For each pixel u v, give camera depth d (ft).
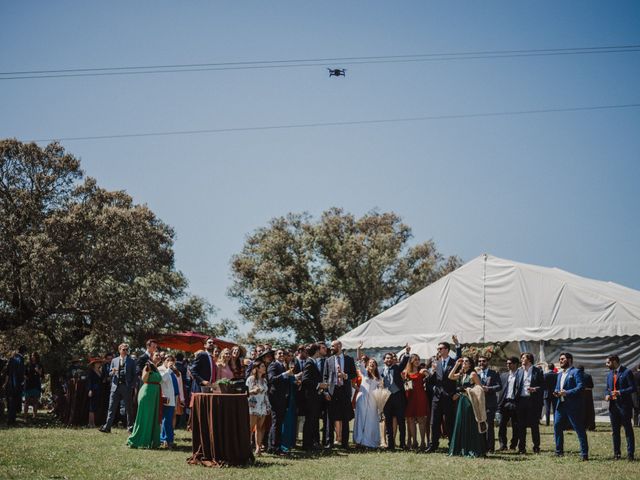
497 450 47.11
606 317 69.56
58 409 69.82
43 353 105.91
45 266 92.32
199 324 141.59
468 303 78.23
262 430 43.27
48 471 32.78
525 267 75.46
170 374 45.34
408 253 203.82
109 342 107.86
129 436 48.29
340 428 51.37
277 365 43.45
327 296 185.68
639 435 57.57
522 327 74.08
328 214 197.77
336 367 48.08
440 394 45.29
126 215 102.58
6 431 52.42
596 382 70.49
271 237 190.80
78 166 107.65
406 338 81.00
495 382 47.24
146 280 125.39
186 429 59.52
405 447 47.37
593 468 37.17
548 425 66.90
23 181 104.17
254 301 192.13
